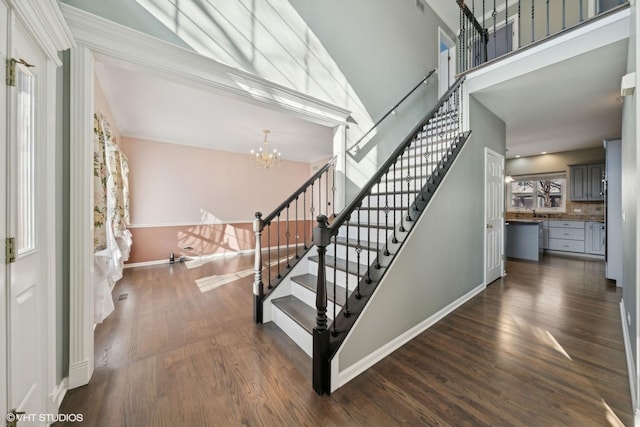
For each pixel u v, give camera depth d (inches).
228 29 96.6
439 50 205.5
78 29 64.5
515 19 188.2
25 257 46.5
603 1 137.5
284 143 219.3
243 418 54.6
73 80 63.2
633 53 69.2
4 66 39.9
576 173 237.3
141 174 198.2
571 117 155.6
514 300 120.6
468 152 122.4
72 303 62.4
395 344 80.5
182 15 85.9
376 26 156.3
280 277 107.7
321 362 61.2
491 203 145.6
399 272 82.2
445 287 105.0
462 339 85.8
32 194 49.6
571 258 215.6
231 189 243.1
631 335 68.6
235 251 245.8
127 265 192.1
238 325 97.5
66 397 59.9
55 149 58.2
